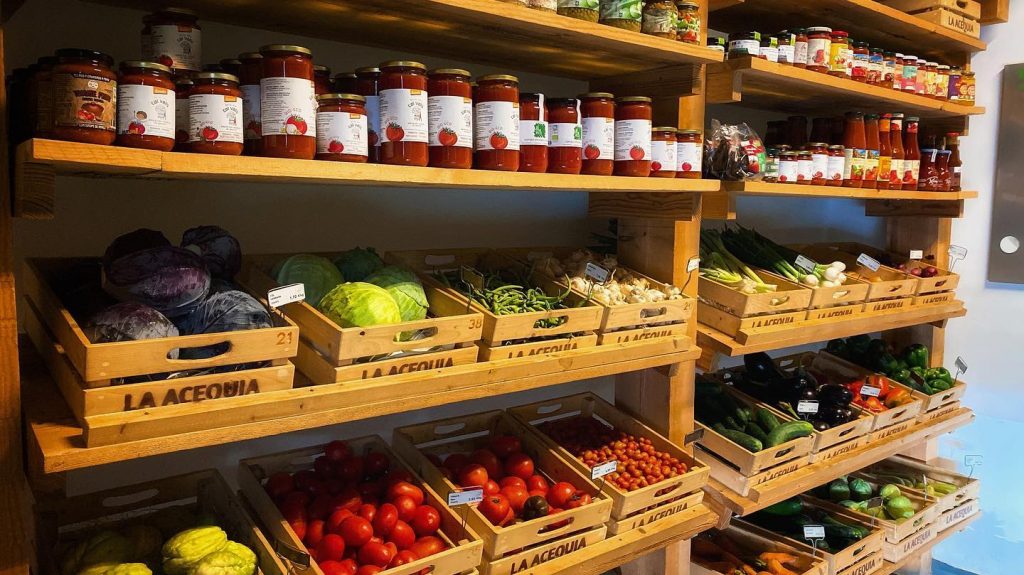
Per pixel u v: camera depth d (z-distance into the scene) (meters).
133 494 1.66
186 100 1.15
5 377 1.10
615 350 1.80
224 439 1.22
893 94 2.60
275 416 1.27
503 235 2.28
